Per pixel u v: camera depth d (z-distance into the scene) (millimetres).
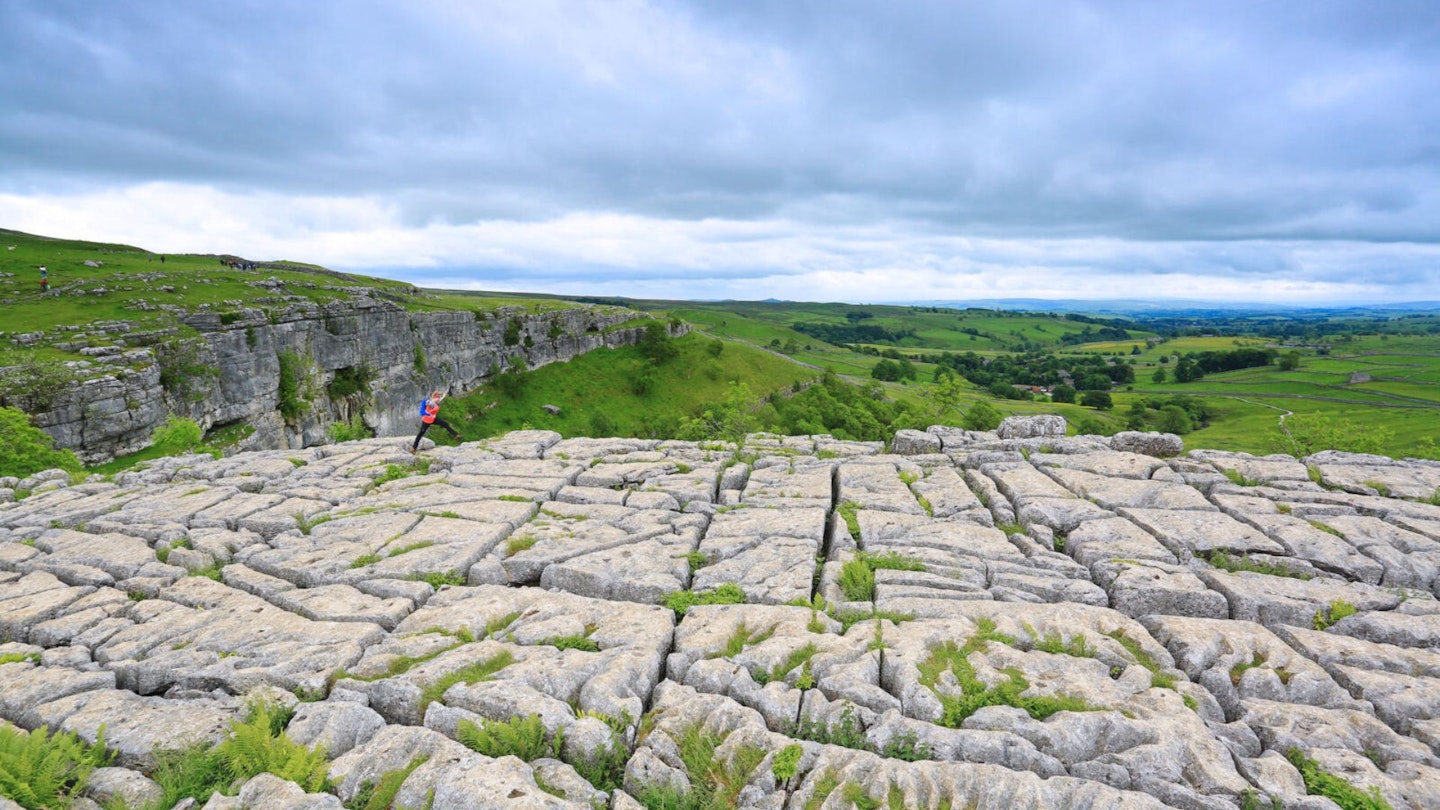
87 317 57438
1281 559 14734
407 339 91562
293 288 83000
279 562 15023
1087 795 8203
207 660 11219
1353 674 10852
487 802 7883
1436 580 13930
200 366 56719
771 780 8703
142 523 17266
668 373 135375
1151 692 10172
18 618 12578
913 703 9984
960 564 14703
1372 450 45250
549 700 9820
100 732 9234
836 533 16469
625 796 8461
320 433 73438
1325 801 8289
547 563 15023
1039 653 11141
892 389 166625
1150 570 14109
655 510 18266
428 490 20031
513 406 111125
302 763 8523
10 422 35688
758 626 12141
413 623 12344
